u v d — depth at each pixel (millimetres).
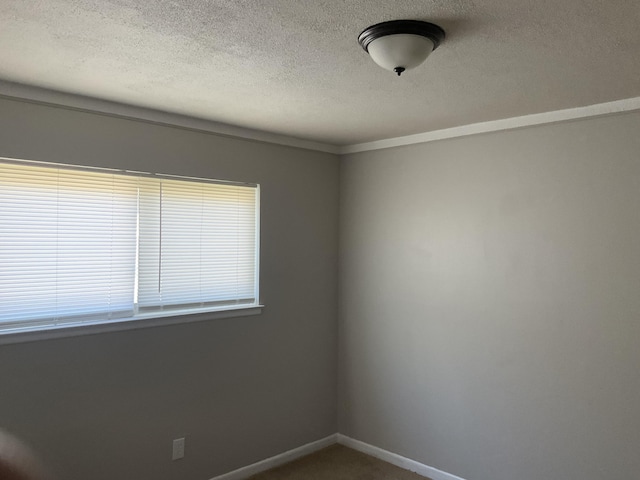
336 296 3988
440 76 2277
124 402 2840
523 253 3027
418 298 3516
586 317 2789
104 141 2770
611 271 2711
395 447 3629
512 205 3076
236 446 3354
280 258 3619
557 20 1700
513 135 3074
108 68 2213
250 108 2846
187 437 3104
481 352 3199
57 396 2602
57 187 2629
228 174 3318
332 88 2471
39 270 2572
